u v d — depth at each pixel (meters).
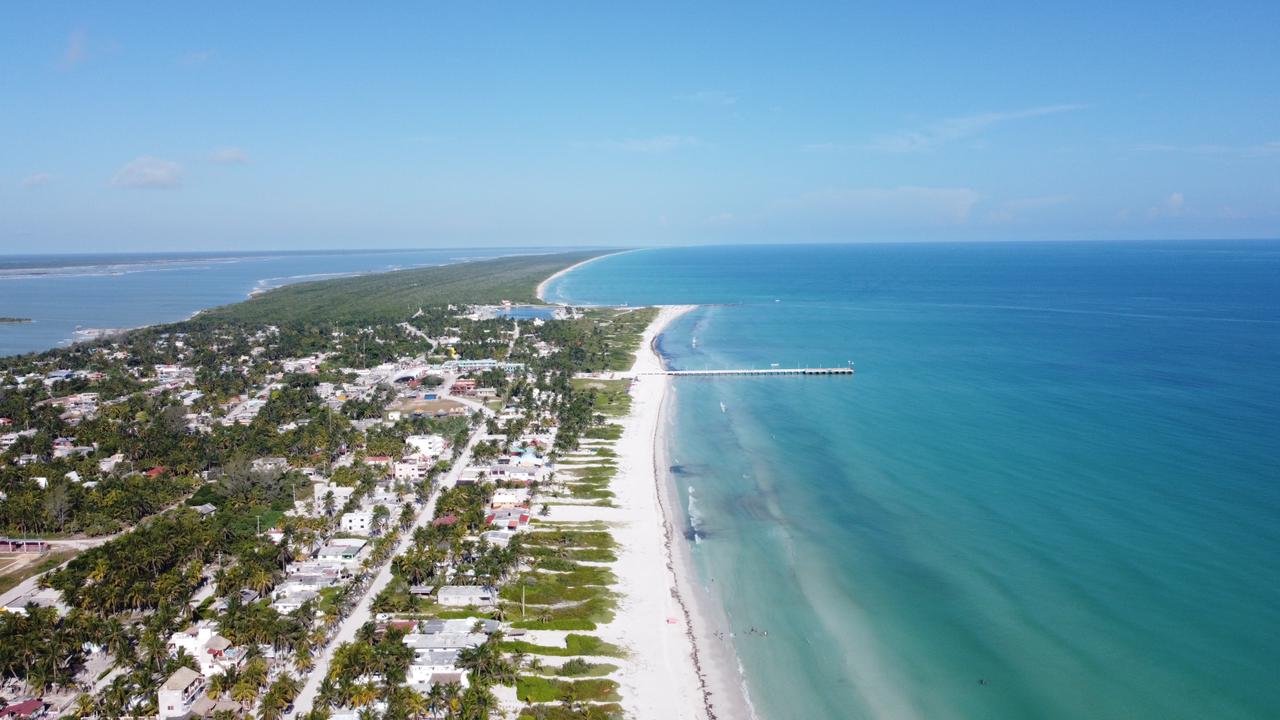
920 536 169.75
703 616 140.50
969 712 112.12
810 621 138.12
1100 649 124.38
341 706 112.00
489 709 111.06
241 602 135.25
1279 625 128.00
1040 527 169.62
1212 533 161.88
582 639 131.50
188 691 113.19
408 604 139.75
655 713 112.69
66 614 137.62
